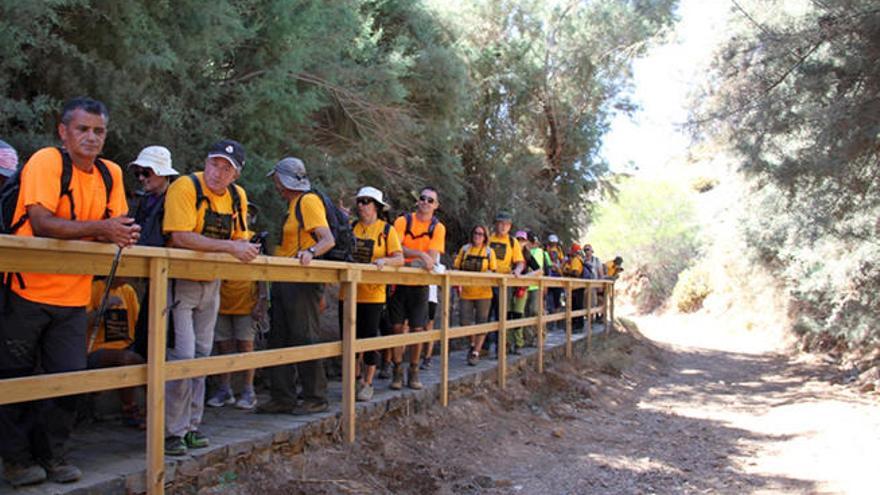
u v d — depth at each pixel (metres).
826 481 6.66
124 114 6.45
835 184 11.60
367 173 12.12
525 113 18.41
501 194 16.78
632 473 6.91
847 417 10.14
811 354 18.42
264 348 7.67
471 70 16.39
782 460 7.63
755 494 6.30
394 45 11.98
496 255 10.12
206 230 4.58
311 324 5.89
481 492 5.98
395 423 6.82
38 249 3.49
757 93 11.69
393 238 7.00
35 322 3.72
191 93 7.51
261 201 8.22
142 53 6.34
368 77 10.30
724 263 28.17
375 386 7.66
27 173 3.68
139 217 4.97
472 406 8.26
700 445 8.38
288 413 5.94
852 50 10.35
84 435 5.06
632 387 12.87
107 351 4.76
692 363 17.66
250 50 8.41
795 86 11.01
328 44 9.29
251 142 8.10
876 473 6.84
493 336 10.94
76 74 6.11
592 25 19.02
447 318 7.80
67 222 3.54
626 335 18.36
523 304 11.13
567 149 19.94
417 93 12.44
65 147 3.84
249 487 4.76
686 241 38.00
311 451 5.55
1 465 4.03
